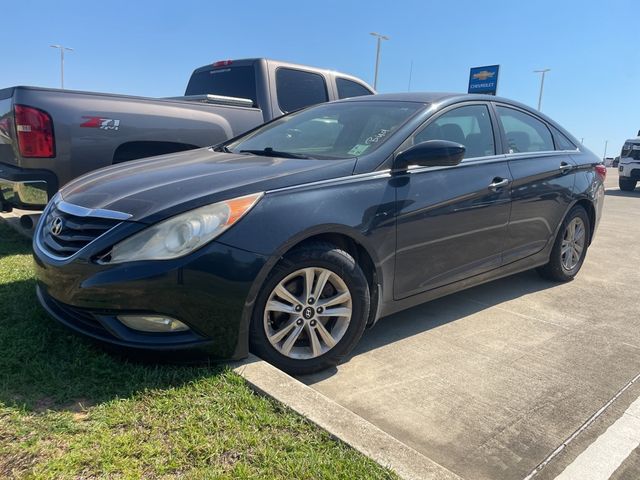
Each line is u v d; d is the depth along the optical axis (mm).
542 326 3977
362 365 3215
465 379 3086
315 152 3543
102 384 2475
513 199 4070
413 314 4129
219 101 5801
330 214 2891
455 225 3592
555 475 2285
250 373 2609
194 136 5219
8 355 2666
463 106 3990
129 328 2602
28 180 4297
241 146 4027
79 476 1889
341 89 7168
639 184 19125
